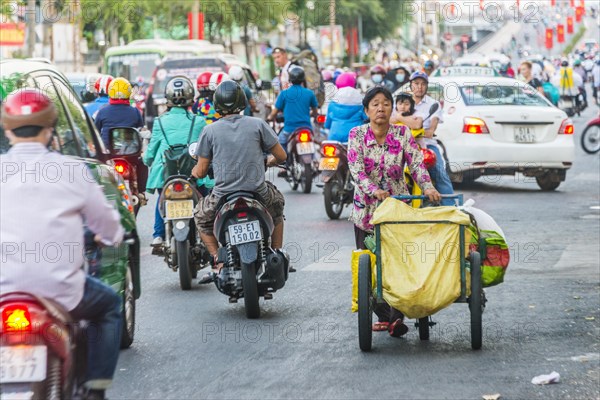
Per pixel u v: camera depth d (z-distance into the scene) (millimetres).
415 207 16234
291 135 35750
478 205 32000
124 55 65938
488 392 12961
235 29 112688
